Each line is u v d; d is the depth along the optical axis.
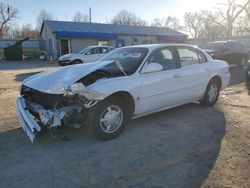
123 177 3.47
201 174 3.50
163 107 5.50
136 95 4.81
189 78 5.90
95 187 3.26
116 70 4.87
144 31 38.53
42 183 3.37
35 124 4.22
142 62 5.08
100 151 4.22
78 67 4.84
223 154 4.06
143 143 4.50
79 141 4.61
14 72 16.98
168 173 3.54
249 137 4.71
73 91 4.04
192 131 5.04
